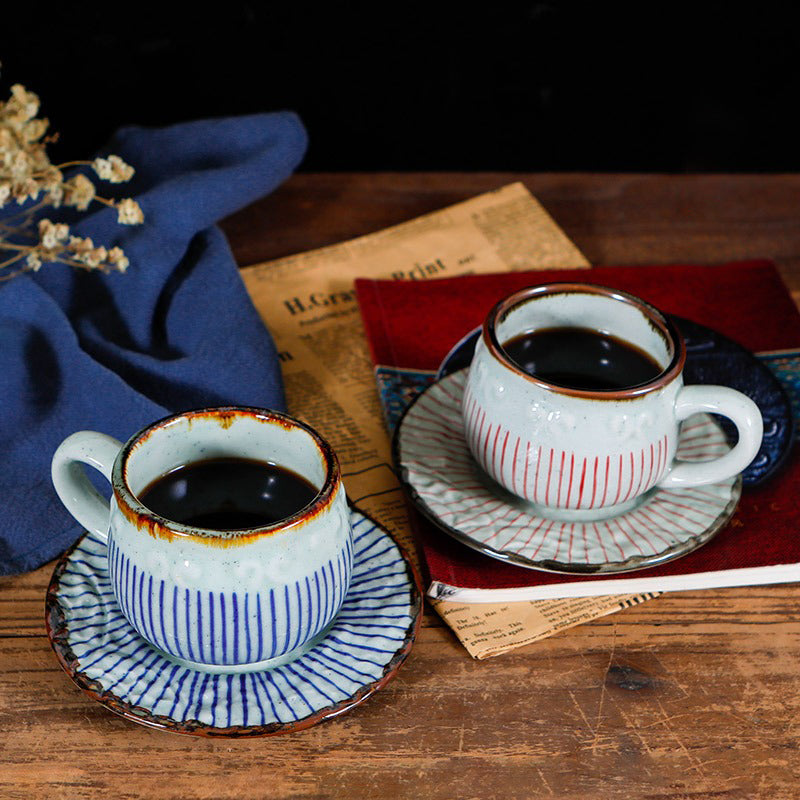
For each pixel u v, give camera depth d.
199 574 0.74
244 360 0.94
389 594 0.81
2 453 0.89
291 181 1.16
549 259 1.08
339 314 1.03
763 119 1.93
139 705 0.76
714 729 0.80
